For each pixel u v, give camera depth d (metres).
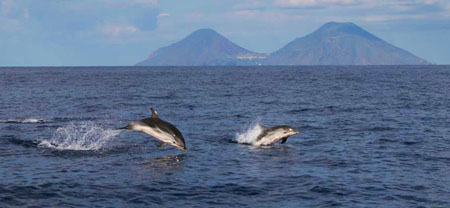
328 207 10.87
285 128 19.91
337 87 71.56
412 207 10.90
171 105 40.06
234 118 30.17
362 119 29.33
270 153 17.80
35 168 14.56
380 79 105.81
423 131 23.64
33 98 47.69
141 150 18.19
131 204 10.94
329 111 34.81
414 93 55.72
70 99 46.81
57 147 18.56
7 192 11.62
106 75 144.25
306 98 48.62
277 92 59.19
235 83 87.12
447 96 50.28
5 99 46.00
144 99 47.12
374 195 11.84
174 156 16.98
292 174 14.12
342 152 17.91
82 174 13.82
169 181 13.11
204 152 17.89
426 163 15.74
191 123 27.30
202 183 12.93
